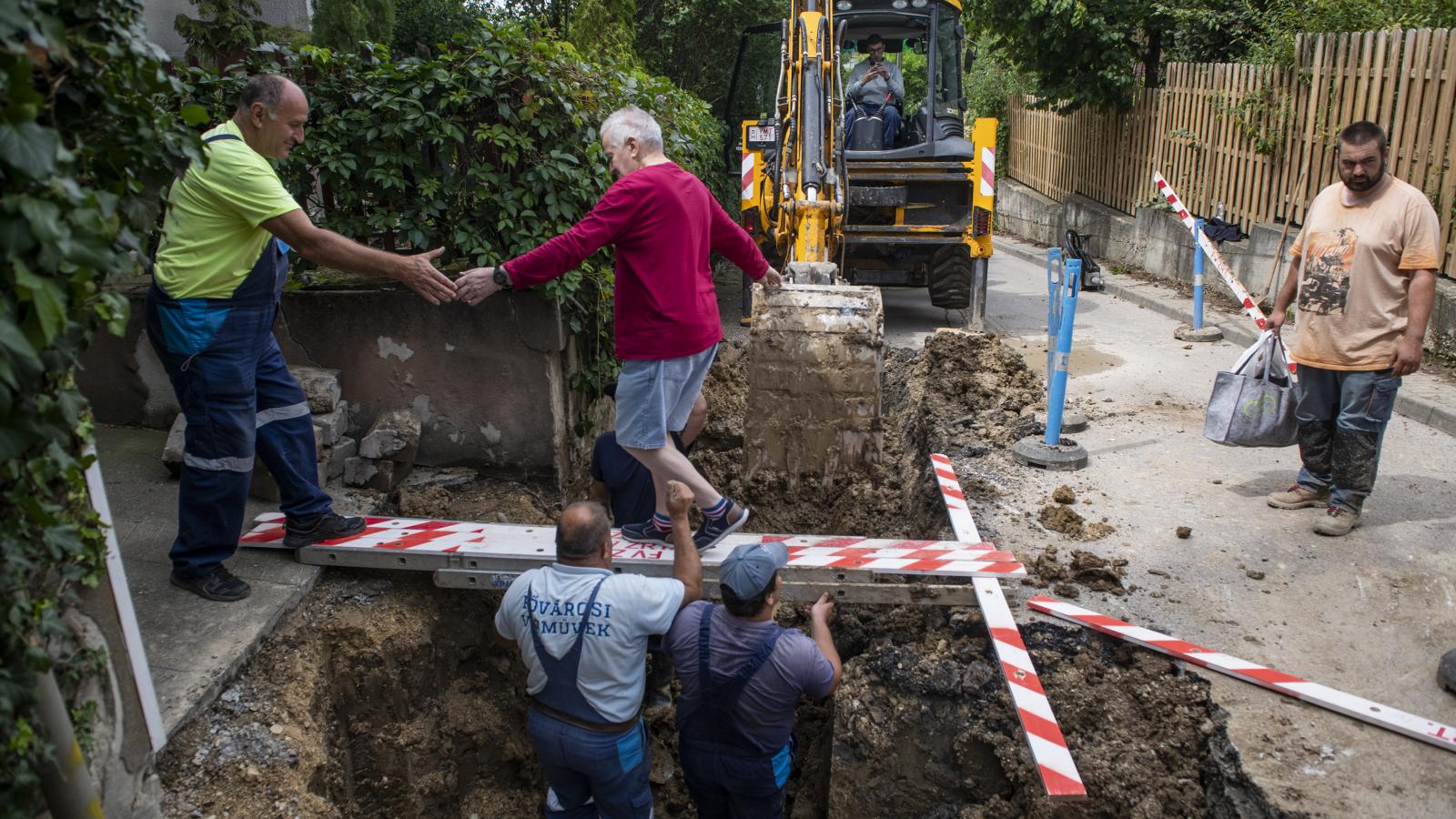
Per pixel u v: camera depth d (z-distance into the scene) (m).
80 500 2.51
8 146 1.76
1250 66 9.81
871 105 9.48
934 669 3.81
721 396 7.19
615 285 3.85
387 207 5.12
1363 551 4.49
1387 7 8.92
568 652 3.30
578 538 3.37
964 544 4.32
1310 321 4.50
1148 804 3.24
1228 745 3.25
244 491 3.82
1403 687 3.54
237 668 3.52
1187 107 11.07
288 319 5.24
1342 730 3.30
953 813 3.62
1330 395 4.62
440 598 4.34
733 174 10.61
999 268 13.44
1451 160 7.13
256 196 3.42
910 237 9.00
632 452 3.95
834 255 7.56
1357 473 4.54
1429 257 4.10
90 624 2.64
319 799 3.27
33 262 1.87
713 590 4.09
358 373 5.30
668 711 4.91
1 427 1.90
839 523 5.62
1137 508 5.02
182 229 3.46
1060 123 15.30
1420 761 3.15
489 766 4.41
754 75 10.49
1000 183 18.12
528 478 5.43
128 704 2.79
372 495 5.00
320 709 3.69
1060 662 3.75
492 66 4.85
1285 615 4.01
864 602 4.07
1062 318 5.38
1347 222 4.30
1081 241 11.33
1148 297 10.13
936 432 6.07
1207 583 4.26
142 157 2.31
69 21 2.09
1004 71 18.31
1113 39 11.69
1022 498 5.15
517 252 5.02
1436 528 4.68
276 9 9.27
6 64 1.78
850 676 3.94
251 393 3.74
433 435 5.41
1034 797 3.39
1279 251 5.34
